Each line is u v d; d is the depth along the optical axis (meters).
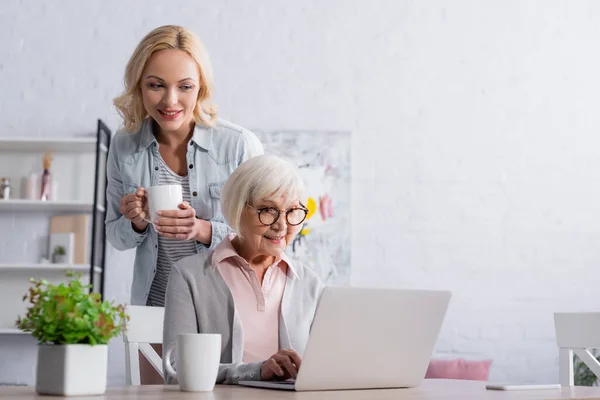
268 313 1.65
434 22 4.30
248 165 1.59
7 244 4.09
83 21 4.22
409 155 4.20
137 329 1.93
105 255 4.01
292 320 1.65
